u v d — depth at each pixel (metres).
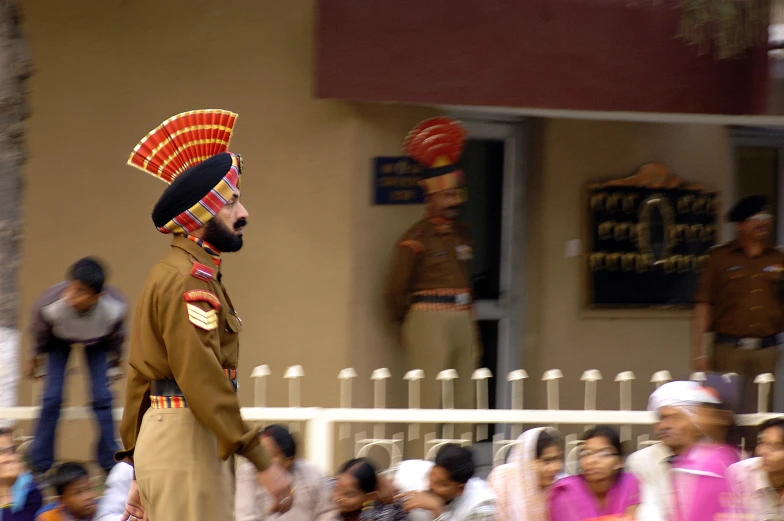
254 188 14.77
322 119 14.71
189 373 7.91
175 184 8.21
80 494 10.76
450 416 11.70
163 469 8.13
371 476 10.74
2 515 10.78
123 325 12.32
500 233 16.59
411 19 14.28
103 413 12.05
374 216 14.88
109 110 14.83
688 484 9.05
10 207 12.05
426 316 14.69
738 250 16.28
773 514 10.27
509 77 14.55
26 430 12.90
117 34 14.79
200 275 8.10
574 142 16.47
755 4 13.66
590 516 10.21
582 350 16.62
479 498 10.55
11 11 11.97
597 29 14.75
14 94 11.99
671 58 14.97
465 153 16.36
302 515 10.50
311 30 14.62
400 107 14.96
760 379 13.23
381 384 14.93
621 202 16.66
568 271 16.52
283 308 14.82
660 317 17.09
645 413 11.97
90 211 14.88
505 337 16.62
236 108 14.74
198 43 14.77
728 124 17.20
